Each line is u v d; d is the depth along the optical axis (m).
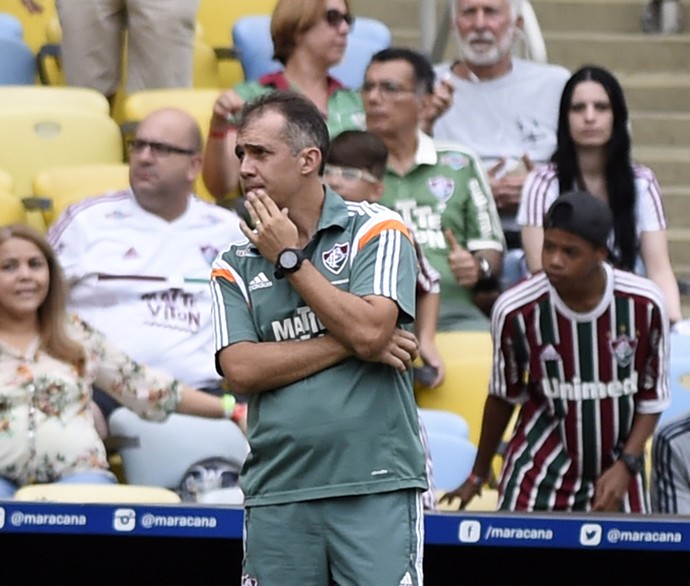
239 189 27.03
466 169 26.67
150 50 29.91
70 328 21.50
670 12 38.53
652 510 20.80
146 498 19.73
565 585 19.34
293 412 15.12
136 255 24.02
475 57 29.38
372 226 15.35
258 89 27.98
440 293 26.00
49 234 24.38
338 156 21.59
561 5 38.47
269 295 15.37
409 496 15.30
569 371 20.30
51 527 18.27
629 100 37.03
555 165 26.55
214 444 22.06
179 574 19.27
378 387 15.18
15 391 20.91
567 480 20.55
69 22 30.11
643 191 26.66
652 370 20.38
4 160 28.22
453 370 24.42
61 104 28.86
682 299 32.47
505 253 27.41
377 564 15.04
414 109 26.22
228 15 34.78
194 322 24.03
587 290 19.98
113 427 22.09
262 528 15.34
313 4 27.77
